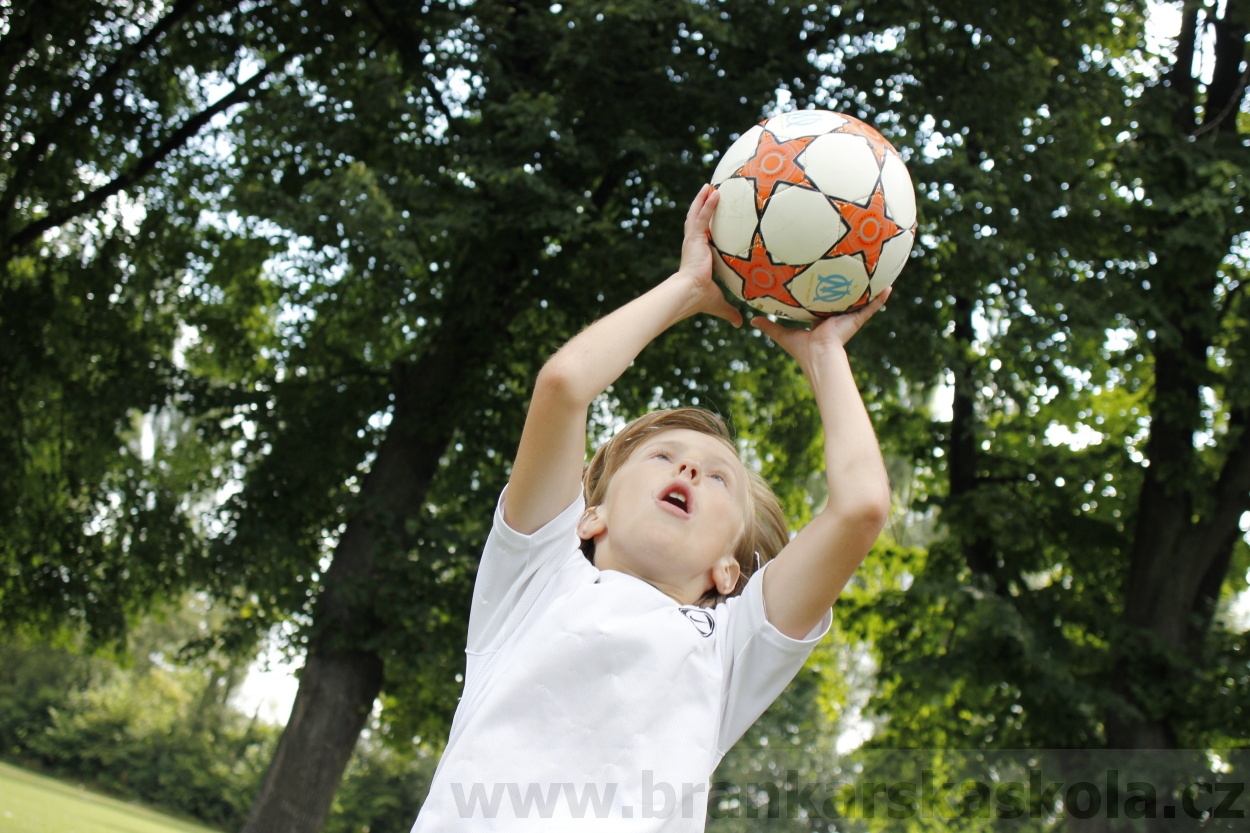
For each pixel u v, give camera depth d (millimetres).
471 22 10617
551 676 1827
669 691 1845
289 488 11289
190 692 38875
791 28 10562
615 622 1875
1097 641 12219
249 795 36156
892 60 10438
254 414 11523
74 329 13047
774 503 2514
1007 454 13633
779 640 1982
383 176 9992
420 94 10828
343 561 10930
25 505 13094
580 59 9938
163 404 11555
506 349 11953
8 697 35969
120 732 36281
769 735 21422
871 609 13016
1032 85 10539
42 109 12578
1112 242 11328
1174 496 11602
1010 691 11609
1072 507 12578
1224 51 12195
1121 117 11164
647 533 1991
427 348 11688
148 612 13148
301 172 11531
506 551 2021
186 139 13039
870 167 2396
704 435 2139
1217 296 12273
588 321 10797
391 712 13461
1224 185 10516
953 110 10422
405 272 10000
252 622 11562
